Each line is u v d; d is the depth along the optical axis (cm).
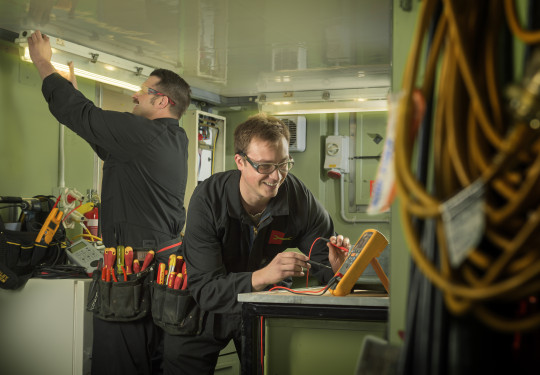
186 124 490
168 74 317
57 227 320
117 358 284
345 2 285
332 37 345
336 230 511
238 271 266
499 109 79
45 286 300
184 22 321
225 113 541
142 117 300
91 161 395
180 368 272
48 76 306
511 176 79
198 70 429
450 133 79
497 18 81
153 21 319
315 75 435
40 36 319
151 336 293
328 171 503
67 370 294
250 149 239
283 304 201
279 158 240
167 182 304
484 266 77
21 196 345
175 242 303
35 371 299
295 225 263
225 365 394
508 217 73
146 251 294
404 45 122
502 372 93
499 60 90
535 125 69
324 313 196
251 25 324
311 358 200
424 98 88
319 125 516
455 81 80
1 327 304
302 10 298
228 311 235
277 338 203
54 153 367
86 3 289
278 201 252
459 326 90
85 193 388
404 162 80
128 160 293
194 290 244
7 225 320
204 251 247
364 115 506
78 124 294
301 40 352
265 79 452
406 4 122
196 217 250
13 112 343
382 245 211
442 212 75
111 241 298
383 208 89
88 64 370
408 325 94
